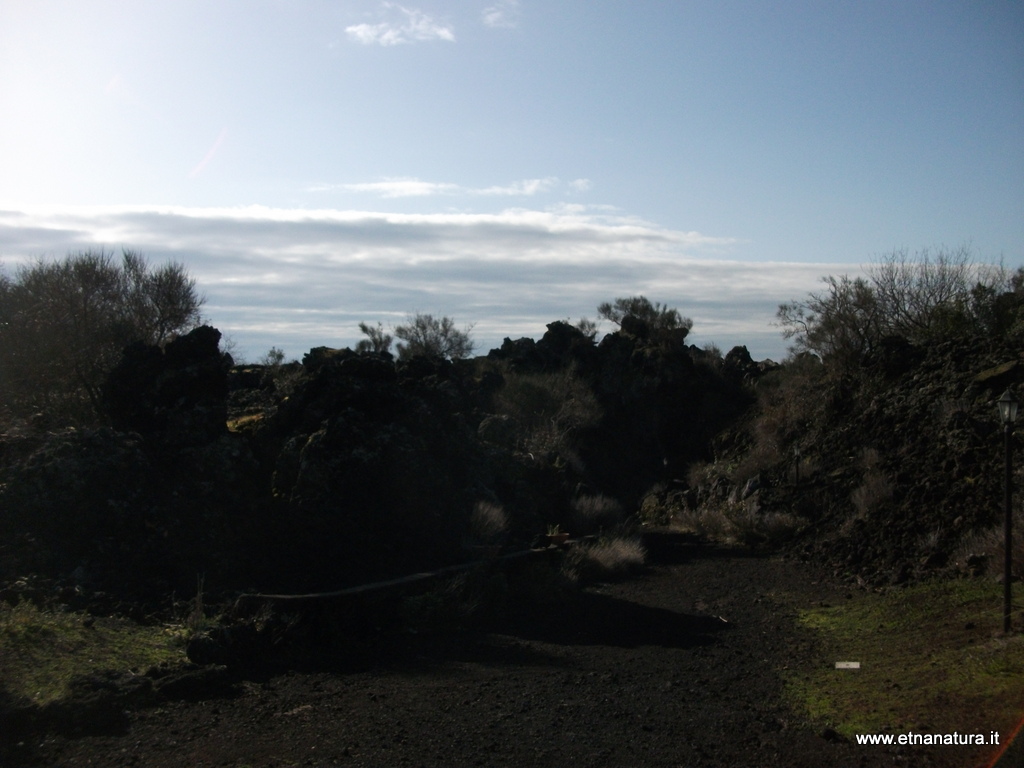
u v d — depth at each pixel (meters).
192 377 13.23
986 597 10.45
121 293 19.09
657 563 18.17
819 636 10.82
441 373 18.09
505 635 11.20
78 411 16.30
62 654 7.52
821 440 22.03
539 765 5.92
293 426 14.41
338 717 6.96
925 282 25.25
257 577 11.11
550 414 29.34
